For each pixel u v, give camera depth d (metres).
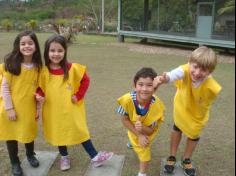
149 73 2.95
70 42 15.50
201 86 2.98
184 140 4.08
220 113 5.12
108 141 4.04
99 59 10.74
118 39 17.95
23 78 3.03
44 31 23.20
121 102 3.09
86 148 3.37
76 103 3.23
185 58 11.45
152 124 3.09
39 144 3.92
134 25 17.77
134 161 3.56
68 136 3.18
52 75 3.13
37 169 3.35
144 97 2.97
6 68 2.99
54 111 3.14
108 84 6.97
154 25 16.98
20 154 3.67
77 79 3.24
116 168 3.40
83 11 30.78
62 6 33.44
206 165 3.51
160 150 3.83
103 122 4.65
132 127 3.10
